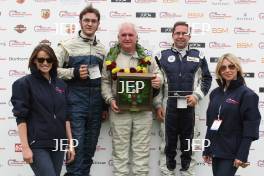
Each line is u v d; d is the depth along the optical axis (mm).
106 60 4195
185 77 4293
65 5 4535
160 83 4207
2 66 4535
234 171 3426
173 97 4312
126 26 4164
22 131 3326
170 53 4375
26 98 3334
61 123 3449
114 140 4309
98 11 4242
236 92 3398
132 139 4340
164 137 4449
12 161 4590
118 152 4293
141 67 4195
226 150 3396
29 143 3352
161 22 4574
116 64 4211
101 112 4340
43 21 4535
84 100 4176
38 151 3352
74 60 4141
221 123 3418
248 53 4609
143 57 4227
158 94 4367
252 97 3322
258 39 4602
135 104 4180
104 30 4559
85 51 4168
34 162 3352
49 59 3369
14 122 4566
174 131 4371
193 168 4473
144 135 4285
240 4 4586
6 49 4531
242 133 3369
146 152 4305
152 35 4578
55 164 3498
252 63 4613
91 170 4617
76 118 4156
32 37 4539
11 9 4516
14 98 3350
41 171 3316
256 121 3314
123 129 4262
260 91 4633
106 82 4262
